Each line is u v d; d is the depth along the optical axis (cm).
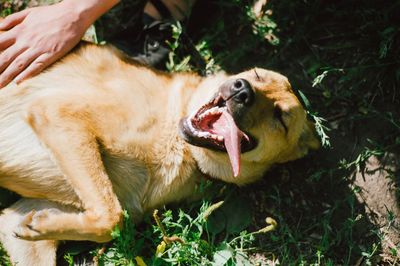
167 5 132
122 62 112
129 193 110
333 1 135
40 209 110
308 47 133
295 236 116
